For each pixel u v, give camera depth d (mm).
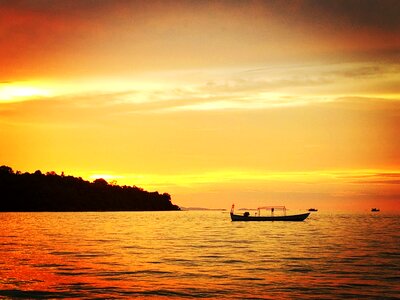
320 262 52250
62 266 49031
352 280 40375
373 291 35688
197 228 131250
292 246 72625
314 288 36906
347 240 84500
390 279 40812
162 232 112188
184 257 57500
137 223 166125
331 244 76000
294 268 47594
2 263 51375
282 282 39531
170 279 41062
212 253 62312
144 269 46969
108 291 35938
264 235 99625
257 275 43156
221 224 157750
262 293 35125
